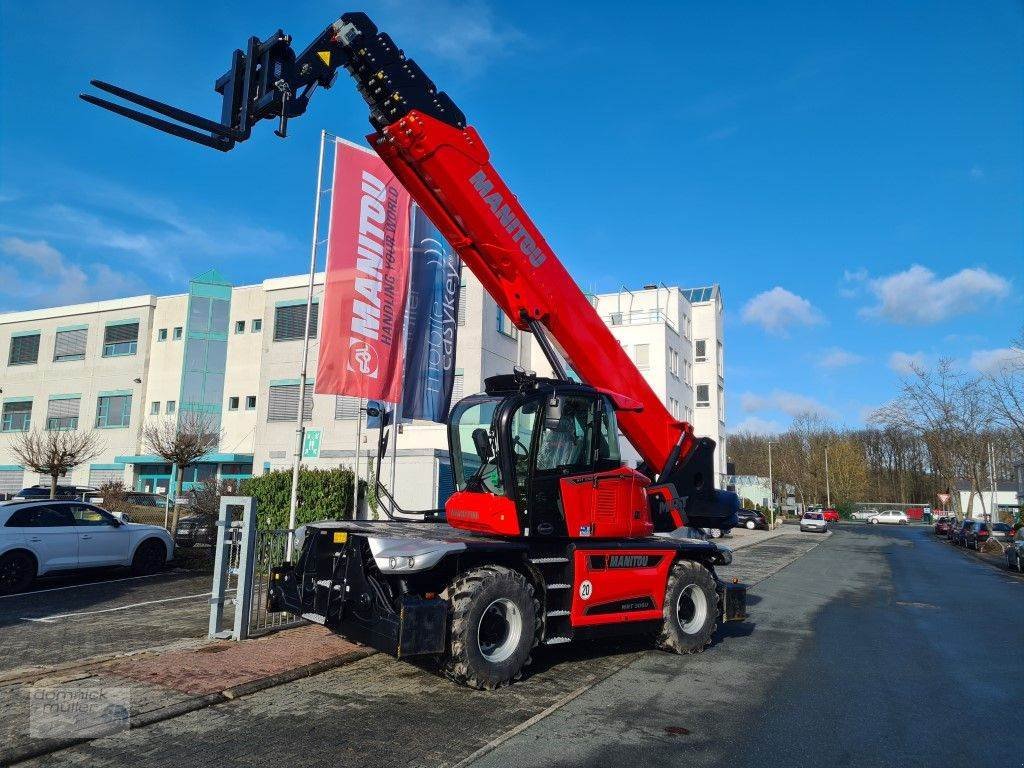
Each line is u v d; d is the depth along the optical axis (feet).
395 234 36.17
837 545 105.70
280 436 89.15
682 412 127.65
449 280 39.83
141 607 32.32
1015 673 23.97
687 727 17.35
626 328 119.03
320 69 19.10
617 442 25.08
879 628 32.63
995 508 122.93
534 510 21.59
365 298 34.37
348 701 18.54
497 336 86.02
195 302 120.88
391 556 19.04
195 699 17.75
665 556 25.71
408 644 18.39
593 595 22.84
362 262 34.47
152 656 21.98
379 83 20.76
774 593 45.44
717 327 153.48
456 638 19.35
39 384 129.70
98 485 120.16
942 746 16.48
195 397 118.32
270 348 92.02
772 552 85.66
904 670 24.07
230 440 117.29
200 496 54.65
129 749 14.87
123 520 43.04
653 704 19.19
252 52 18.16
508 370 88.17
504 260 23.16
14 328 133.69
